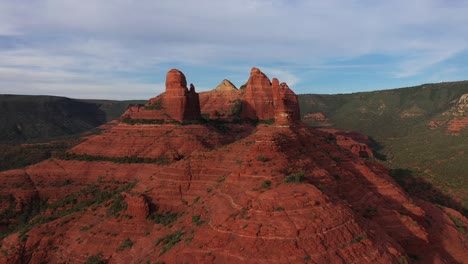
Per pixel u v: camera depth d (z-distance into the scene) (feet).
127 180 319.47
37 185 326.44
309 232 127.03
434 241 194.90
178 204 209.67
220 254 126.41
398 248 151.33
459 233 213.87
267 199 141.49
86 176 334.65
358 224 141.49
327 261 120.37
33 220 279.08
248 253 122.31
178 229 173.47
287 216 133.49
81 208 265.13
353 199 198.70
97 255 187.73
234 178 174.19
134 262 168.55
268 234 126.11
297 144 216.33
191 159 231.71
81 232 208.74
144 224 199.82
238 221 135.33
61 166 347.56
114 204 221.87
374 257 129.39
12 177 329.11
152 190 219.82
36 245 205.26
